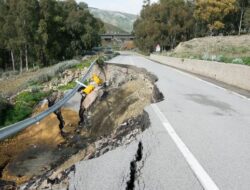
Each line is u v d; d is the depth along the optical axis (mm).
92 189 4223
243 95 11398
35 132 12703
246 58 20422
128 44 163750
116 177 4547
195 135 6367
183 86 13984
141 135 6535
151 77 18453
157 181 4312
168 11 82000
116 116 13086
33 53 62031
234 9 76938
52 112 14570
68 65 30844
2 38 59469
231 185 4172
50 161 9695
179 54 49406
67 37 72062
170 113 8414
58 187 4656
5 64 72250
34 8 58844
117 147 6125
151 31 82188
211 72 18469
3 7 60781
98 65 29844
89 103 17344
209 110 8781
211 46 53438
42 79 25781
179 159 5078
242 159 5066
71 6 79250
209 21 77812
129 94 16562
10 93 23641
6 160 9992
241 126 7078
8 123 15328
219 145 5750
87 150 7773
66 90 20219
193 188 4094
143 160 5090
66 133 12945
